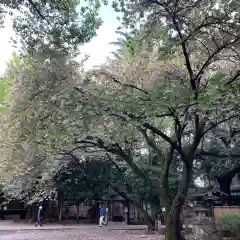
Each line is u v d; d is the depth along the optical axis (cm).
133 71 1280
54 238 1855
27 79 1012
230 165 2784
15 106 1063
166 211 1466
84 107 951
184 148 1561
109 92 1104
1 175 1734
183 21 1021
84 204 3384
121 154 1588
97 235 2016
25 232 2252
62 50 983
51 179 2433
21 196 2516
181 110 1121
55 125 1002
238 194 3231
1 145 1332
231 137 1744
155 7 978
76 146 1602
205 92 1022
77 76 1016
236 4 966
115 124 1205
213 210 1908
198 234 1711
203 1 971
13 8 902
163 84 1091
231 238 1606
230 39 1084
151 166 2341
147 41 1112
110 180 2627
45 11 936
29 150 1201
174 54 1184
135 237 1891
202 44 1138
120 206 3572
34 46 957
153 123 1545
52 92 951
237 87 1009
